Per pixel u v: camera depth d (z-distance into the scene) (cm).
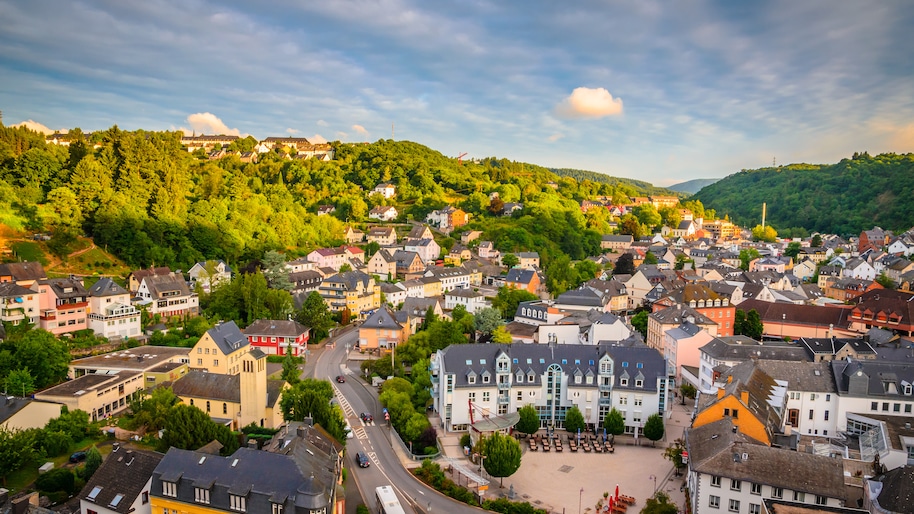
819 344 13762
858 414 10488
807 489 7275
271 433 10400
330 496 6906
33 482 8462
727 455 7838
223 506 6812
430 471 9481
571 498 9181
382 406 12481
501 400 11644
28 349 11888
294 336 15612
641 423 11475
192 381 11206
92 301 14975
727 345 13288
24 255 17038
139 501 7281
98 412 10938
